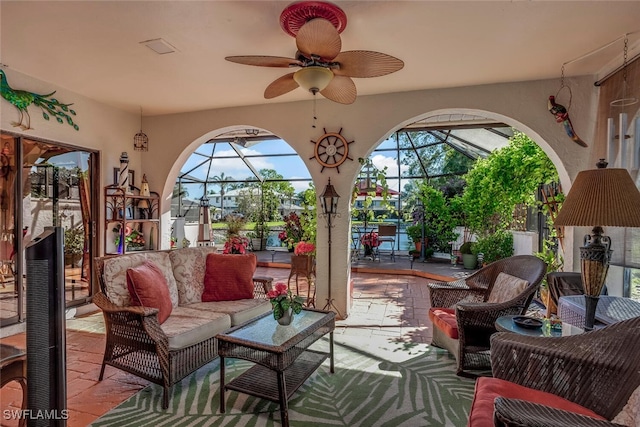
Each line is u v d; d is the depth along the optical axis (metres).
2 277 3.58
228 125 4.66
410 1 2.28
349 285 4.31
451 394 2.44
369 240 8.52
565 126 3.53
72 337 3.51
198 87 3.90
